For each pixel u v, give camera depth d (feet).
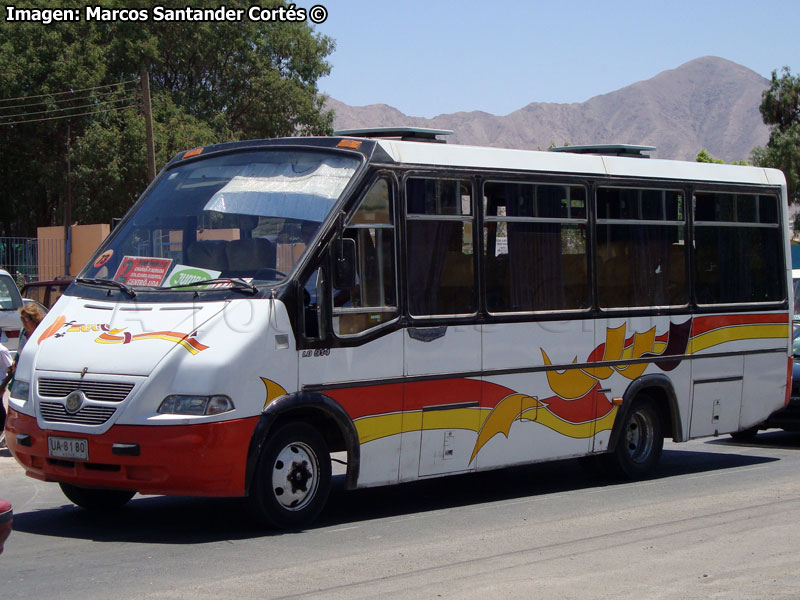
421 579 22.25
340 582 21.94
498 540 26.50
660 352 37.06
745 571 23.11
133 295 28.17
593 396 34.88
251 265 28.09
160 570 23.03
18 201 171.42
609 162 35.94
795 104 228.22
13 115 153.28
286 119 181.57
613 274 35.73
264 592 21.06
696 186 38.63
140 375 25.70
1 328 55.01
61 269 109.60
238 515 30.01
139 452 25.32
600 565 23.66
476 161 31.91
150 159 103.24
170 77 179.01
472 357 31.24
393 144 29.94
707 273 39.01
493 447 31.96
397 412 29.37
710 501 32.71
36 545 25.88
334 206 28.27
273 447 26.96
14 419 27.76
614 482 36.91
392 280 29.50
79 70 153.28
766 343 41.04
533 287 33.19
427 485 36.58
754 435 50.70
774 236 41.68
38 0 155.33
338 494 34.58
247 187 29.68
